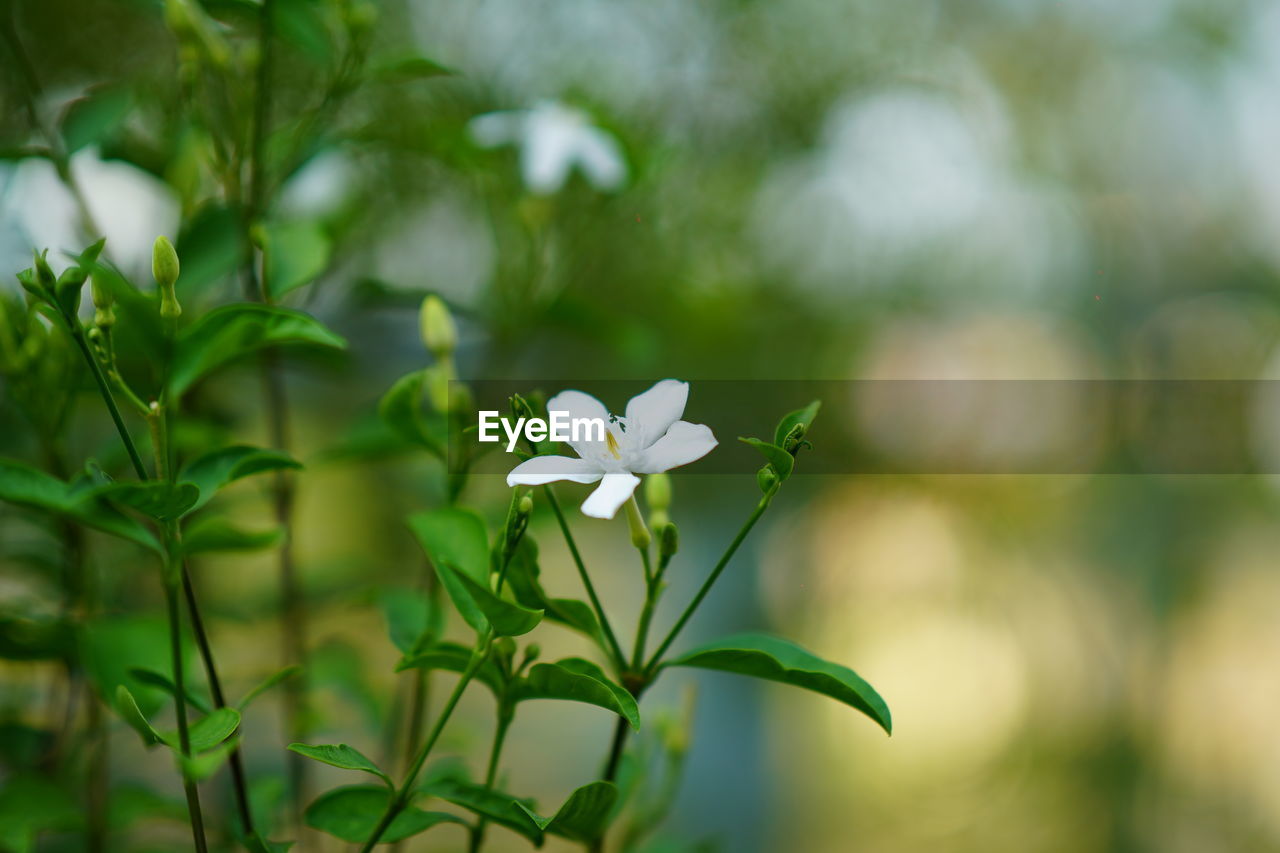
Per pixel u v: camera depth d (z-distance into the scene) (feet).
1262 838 3.83
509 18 2.72
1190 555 4.39
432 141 1.77
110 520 1.35
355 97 2.08
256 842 1.39
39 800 1.57
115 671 1.51
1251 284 4.21
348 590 1.83
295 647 1.76
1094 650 4.39
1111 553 4.46
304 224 1.60
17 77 1.65
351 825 1.42
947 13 3.96
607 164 1.81
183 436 1.69
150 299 1.41
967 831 3.83
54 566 1.69
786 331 3.38
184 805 1.62
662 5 3.12
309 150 1.68
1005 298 3.89
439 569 1.40
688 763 3.47
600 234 2.10
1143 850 3.88
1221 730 4.14
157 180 1.69
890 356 3.58
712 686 3.77
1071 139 4.19
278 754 1.94
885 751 4.03
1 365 1.56
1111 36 4.25
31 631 1.51
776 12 3.34
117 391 1.41
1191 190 4.27
